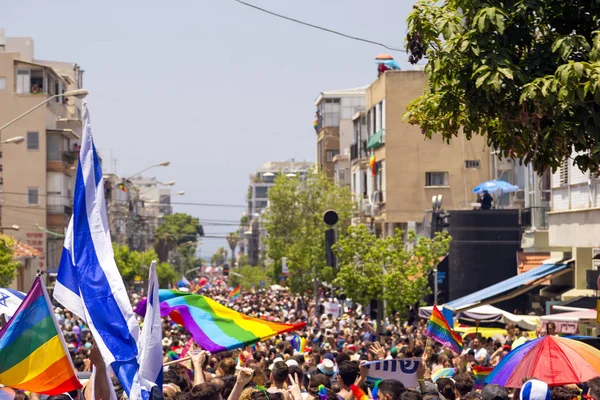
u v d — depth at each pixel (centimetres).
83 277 962
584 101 1192
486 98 1243
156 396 918
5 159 6706
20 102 6712
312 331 3219
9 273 4362
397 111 5266
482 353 2181
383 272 3688
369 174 5919
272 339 2614
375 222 5462
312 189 6166
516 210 4059
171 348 2148
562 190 2673
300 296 6234
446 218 3969
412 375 1234
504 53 1216
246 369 958
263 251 12662
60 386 938
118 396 1071
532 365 1152
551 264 3162
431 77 1290
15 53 6756
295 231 6044
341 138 8844
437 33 1286
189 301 1334
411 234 3759
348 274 3675
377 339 2602
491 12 1205
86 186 993
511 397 1162
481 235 4062
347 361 1180
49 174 6806
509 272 4050
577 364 1141
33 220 6706
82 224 982
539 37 1322
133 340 943
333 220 2681
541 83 1189
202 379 1144
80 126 7575
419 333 2656
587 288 2744
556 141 1269
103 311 948
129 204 9525
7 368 927
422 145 5247
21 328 930
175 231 17962
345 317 4094
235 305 5103
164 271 12081
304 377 1510
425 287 3859
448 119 1368
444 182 5228
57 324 937
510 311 3597
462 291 4081
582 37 1205
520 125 1266
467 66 1248
